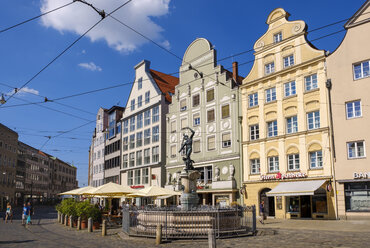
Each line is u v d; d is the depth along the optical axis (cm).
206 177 3991
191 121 4303
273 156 3312
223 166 3788
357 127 2756
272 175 3266
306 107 3109
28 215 3014
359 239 1605
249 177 3488
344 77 2886
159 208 2017
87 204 2591
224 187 3647
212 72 4094
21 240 1769
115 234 2064
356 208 2689
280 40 3409
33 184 10125
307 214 2998
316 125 3034
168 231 1797
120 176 5834
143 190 2747
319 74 3044
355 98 2798
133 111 5659
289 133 3216
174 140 4553
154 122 5047
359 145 2742
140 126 5412
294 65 3216
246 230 1948
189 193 2248
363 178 2650
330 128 2897
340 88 2894
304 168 3039
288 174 3119
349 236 1738
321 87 3016
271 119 3381
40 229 2495
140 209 2062
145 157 5172
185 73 4494
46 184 11400
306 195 3028
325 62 3012
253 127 3559
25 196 9456
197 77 4294
